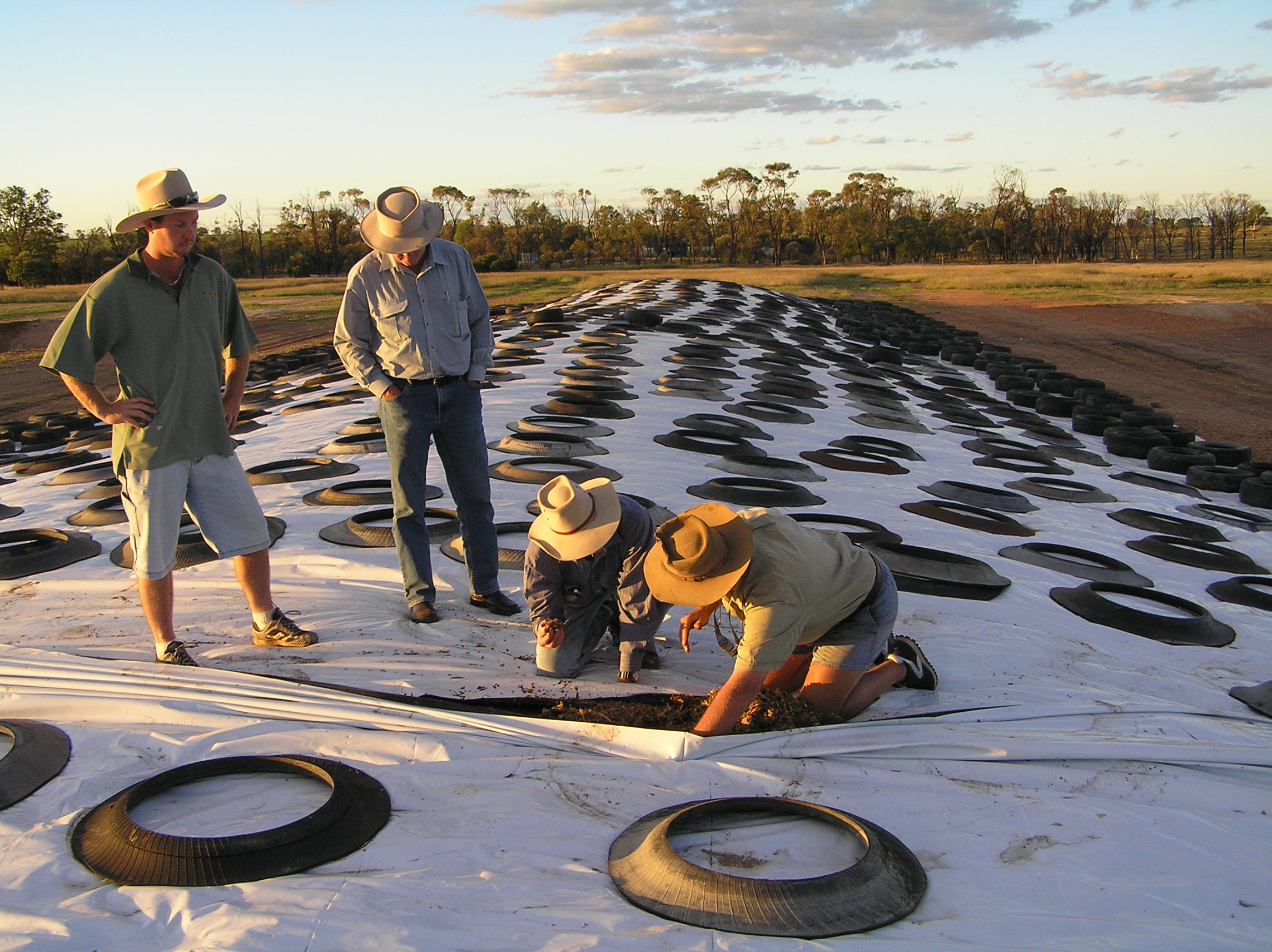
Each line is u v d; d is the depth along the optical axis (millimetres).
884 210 114750
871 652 4027
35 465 11016
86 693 3883
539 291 55406
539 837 3035
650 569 3734
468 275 4902
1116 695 4566
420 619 5082
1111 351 29094
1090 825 3295
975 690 4582
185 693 3895
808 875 2869
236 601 5371
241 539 4465
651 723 3986
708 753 3564
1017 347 30078
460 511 5195
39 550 6238
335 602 5340
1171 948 2627
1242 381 23344
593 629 4555
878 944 2482
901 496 9094
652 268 100625
